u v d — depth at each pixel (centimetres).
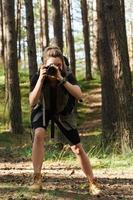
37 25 4806
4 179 729
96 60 3456
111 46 1143
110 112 1609
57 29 1630
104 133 1223
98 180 728
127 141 1120
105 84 1644
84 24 3156
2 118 2286
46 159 1125
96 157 1084
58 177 757
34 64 1895
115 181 719
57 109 540
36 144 555
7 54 1986
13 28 1980
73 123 552
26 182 683
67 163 1052
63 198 544
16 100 1983
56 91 532
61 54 543
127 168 922
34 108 554
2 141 1759
